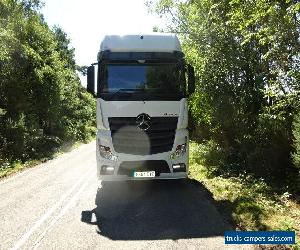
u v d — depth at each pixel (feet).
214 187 36.68
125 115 33.45
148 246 22.66
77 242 23.54
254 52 44.70
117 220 27.63
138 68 34.45
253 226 25.75
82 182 42.14
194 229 25.29
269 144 40.98
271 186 37.58
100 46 36.27
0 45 65.00
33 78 79.10
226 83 50.29
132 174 33.47
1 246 23.18
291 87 35.22
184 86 34.53
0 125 63.98
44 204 32.73
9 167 55.06
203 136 73.46
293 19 33.47
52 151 80.59
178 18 70.18
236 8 38.29
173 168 33.88
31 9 100.83
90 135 167.53
